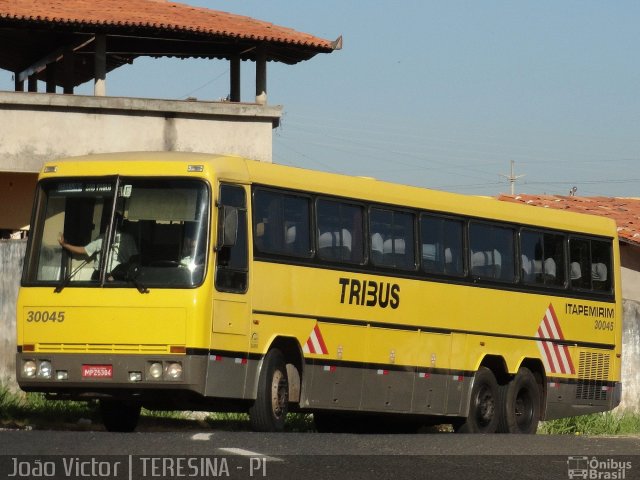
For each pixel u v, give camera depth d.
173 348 25.25
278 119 48.91
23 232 49.81
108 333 25.55
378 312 30.72
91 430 30.70
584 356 37.47
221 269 26.06
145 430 31.67
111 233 25.95
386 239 31.31
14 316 36.12
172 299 25.34
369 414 31.45
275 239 27.86
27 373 26.08
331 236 29.62
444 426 39.53
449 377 32.91
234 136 48.56
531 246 35.94
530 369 35.97
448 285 32.91
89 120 46.66
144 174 26.17
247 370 26.72
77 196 26.45
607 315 38.50
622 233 54.03
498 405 34.69
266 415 27.11
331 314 29.31
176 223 25.84
